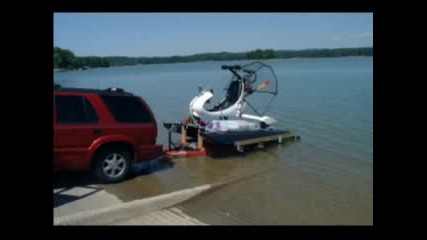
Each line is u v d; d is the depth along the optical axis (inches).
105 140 258.2
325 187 273.7
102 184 265.6
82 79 1859.0
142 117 278.8
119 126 265.0
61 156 243.6
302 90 951.6
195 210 230.2
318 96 821.2
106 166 265.3
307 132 466.6
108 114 262.8
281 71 1881.2
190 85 1300.4
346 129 477.1
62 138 243.3
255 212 228.7
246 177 295.6
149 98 896.3
